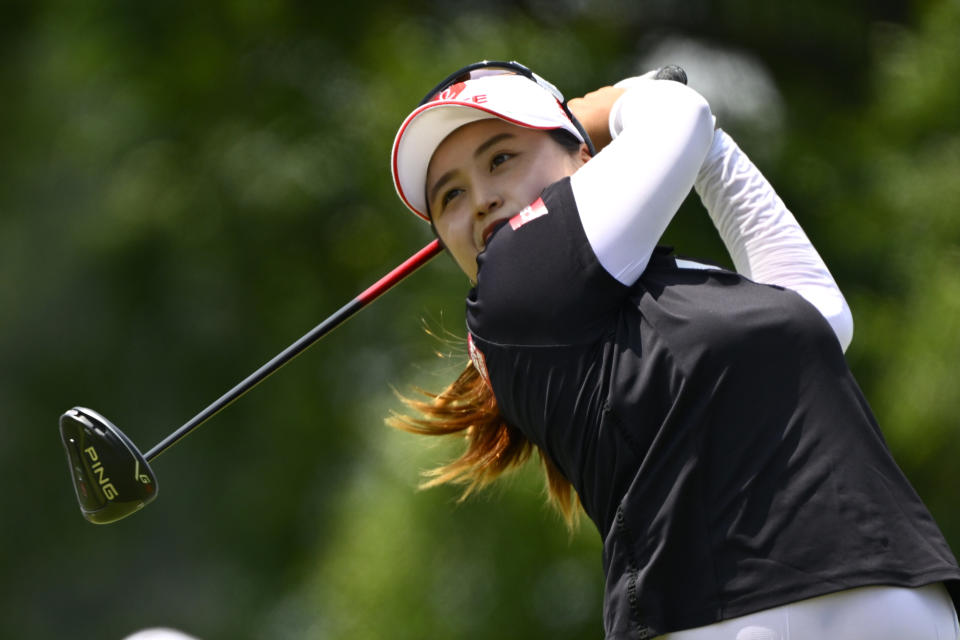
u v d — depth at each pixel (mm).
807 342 8484
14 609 38094
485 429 10781
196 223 33219
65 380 37688
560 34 32531
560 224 8750
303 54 33094
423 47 31859
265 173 31578
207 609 35875
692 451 8328
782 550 8133
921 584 8078
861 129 31500
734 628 8164
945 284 28078
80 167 35750
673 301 8625
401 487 27141
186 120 33625
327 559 29000
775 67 34281
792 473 8227
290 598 34062
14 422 37875
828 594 8031
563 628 26375
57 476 38344
